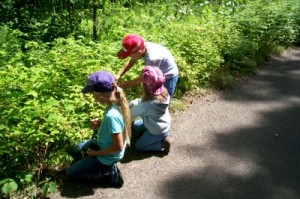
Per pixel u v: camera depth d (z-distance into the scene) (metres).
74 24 7.19
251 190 3.92
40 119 3.95
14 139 3.68
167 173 4.09
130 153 4.39
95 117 4.35
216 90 6.32
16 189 3.37
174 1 10.18
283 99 6.25
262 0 10.55
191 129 5.05
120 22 7.63
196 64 6.23
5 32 5.98
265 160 4.46
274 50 8.50
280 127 5.29
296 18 9.67
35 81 4.33
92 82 3.39
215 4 10.20
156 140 4.31
